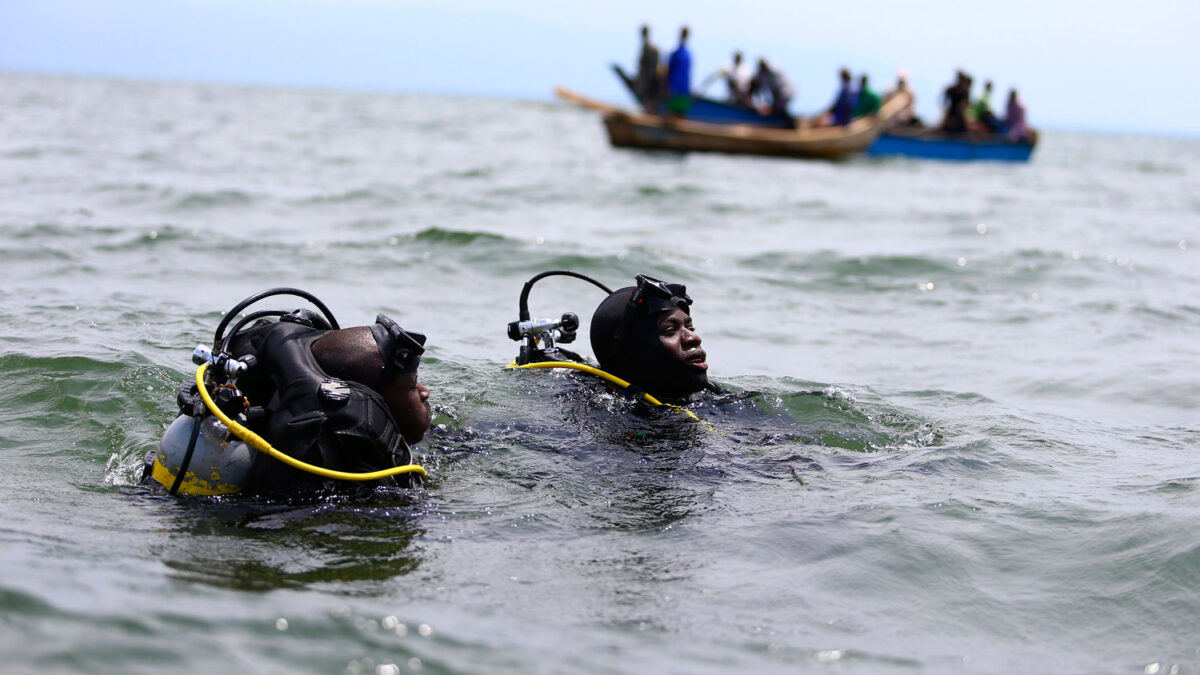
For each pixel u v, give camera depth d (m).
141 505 3.35
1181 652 2.61
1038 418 4.95
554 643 2.50
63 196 11.73
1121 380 5.92
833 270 9.42
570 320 5.02
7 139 19.53
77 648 2.19
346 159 19.02
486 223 11.29
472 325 6.80
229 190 12.77
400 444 3.52
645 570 3.01
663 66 24.95
